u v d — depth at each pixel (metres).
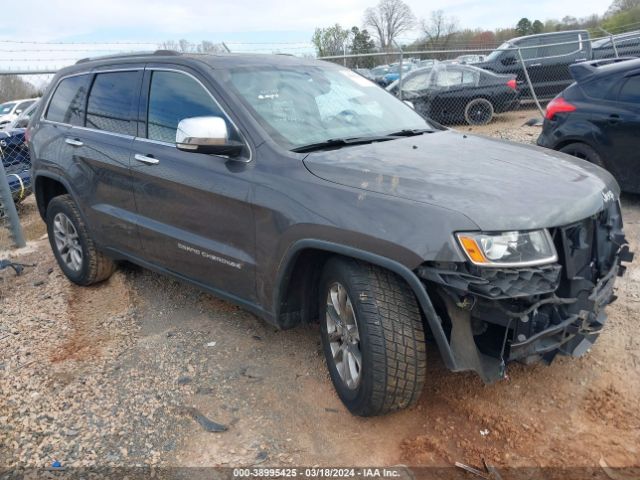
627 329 3.61
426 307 2.44
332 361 3.00
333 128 3.50
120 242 4.27
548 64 13.30
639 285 4.22
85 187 4.45
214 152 3.17
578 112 6.17
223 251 3.36
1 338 4.04
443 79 12.75
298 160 3.03
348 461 2.63
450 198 2.52
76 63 4.89
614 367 3.23
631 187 5.89
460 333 2.49
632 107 5.72
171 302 4.43
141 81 4.05
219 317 4.11
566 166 3.08
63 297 4.74
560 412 2.88
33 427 3.01
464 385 3.13
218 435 2.87
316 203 2.79
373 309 2.59
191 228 3.58
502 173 2.81
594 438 2.69
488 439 2.72
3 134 7.90
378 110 3.94
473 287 2.34
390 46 17.23
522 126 11.74
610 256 2.96
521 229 2.40
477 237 2.36
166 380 3.36
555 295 2.54
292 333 3.81
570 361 3.31
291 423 2.92
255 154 3.18
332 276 2.86
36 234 7.23
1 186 6.22
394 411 2.75
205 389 3.25
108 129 4.27
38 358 3.71
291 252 2.90
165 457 2.74
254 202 3.07
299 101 3.59
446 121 12.87
